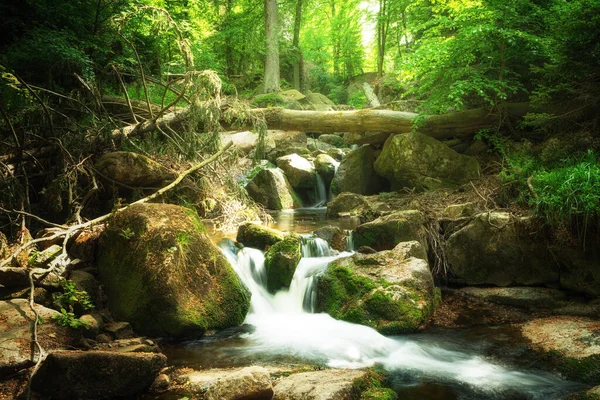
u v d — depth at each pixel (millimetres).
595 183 5664
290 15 25328
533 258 6227
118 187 7578
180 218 5504
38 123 7762
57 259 5148
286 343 4957
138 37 13359
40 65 9133
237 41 20859
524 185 7109
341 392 3572
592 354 4219
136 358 3715
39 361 3771
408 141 9531
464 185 8703
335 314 5602
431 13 14664
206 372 4215
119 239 5355
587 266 5789
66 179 6871
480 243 6543
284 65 25516
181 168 8336
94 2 11516
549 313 5637
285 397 3613
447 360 4582
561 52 7039
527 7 8828
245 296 5645
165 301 4938
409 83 11875
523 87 9336
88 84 8727
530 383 4086
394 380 4188
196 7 18109
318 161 12445
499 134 9094
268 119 10297
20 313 4309
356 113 10148
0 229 6520
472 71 8820
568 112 7418
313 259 6625
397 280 5621
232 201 8727
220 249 6305
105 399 3674
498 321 5523
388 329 5184
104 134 7871
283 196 11383
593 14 6473
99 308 5168
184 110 9172
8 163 7266
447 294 6520
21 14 10773
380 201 9555
